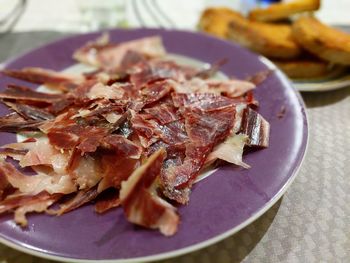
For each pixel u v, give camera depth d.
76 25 0.35
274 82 0.24
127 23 0.36
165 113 0.21
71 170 0.18
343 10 0.38
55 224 0.16
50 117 0.21
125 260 0.15
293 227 0.18
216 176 0.18
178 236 0.15
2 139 0.20
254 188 0.17
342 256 0.17
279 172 0.18
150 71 0.24
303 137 0.20
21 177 0.18
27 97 0.23
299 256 0.17
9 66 0.26
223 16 0.33
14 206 0.17
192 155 0.19
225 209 0.16
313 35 0.26
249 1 0.38
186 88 0.23
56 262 0.17
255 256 0.17
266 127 0.21
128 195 0.16
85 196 0.17
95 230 0.16
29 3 0.38
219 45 0.28
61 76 0.25
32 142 0.20
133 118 0.20
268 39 0.28
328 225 0.19
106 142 0.18
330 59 0.27
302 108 0.22
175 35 0.29
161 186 0.17
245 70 0.26
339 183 0.21
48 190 0.17
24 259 0.17
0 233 0.16
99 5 0.36
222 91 0.23
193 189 0.18
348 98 0.27
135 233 0.16
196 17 0.37
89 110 0.20
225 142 0.20
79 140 0.18
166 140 0.19
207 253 0.17
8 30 0.34
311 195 0.20
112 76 0.24
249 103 0.22
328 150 0.23
